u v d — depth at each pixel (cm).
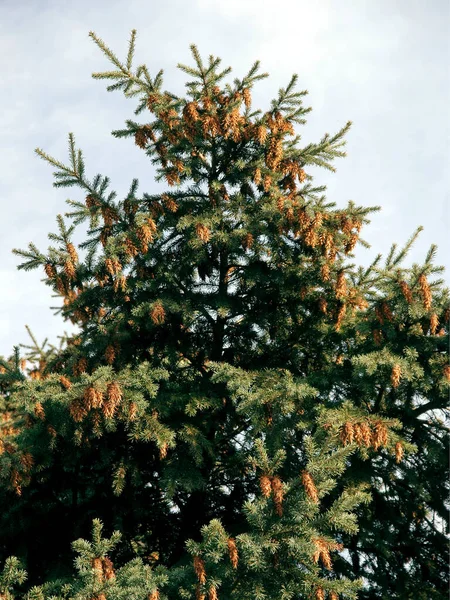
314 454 620
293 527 573
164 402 825
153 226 832
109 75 851
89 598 543
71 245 810
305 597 594
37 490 896
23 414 862
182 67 879
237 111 877
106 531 901
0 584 599
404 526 866
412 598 812
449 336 756
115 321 859
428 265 729
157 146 931
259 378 766
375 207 815
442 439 837
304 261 888
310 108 904
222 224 920
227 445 971
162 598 602
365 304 850
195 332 1010
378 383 801
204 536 583
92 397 677
